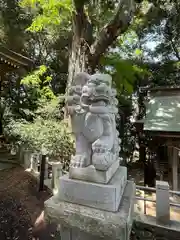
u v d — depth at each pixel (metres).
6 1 8.65
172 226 2.99
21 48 9.73
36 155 5.51
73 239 1.35
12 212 3.44
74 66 5.09
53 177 4.29
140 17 5.59
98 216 1.19
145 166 8.18
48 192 4.24
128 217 1.18
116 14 4.24
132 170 9.38
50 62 10.34
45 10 4.59
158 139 7.59
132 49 9.82
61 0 4.39
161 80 10.32
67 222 1.26
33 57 10.37
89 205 1.28
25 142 5.49
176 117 7.12
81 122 1.46
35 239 2.71
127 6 4.17
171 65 10.20
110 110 1.53
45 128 4.74
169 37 10.23
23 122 5.85
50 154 4.67
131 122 10.59
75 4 4.50
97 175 1.33
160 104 7.80
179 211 4.84
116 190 1.24
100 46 4.63
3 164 6.46
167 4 7.00
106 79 1.50
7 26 8.93
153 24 9.12
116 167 1.70
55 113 5.29
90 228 1.19
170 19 8.95
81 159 1.42
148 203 5.02
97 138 1.41
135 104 10.99
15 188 4.45
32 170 5.62
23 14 8.69
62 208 1.30
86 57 4.89
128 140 10.50
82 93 1.47
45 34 9.07
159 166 7.85
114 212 1.21
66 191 1.37
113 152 1.59
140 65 9.01
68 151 4.55
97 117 1.42
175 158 6.73
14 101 9.02
